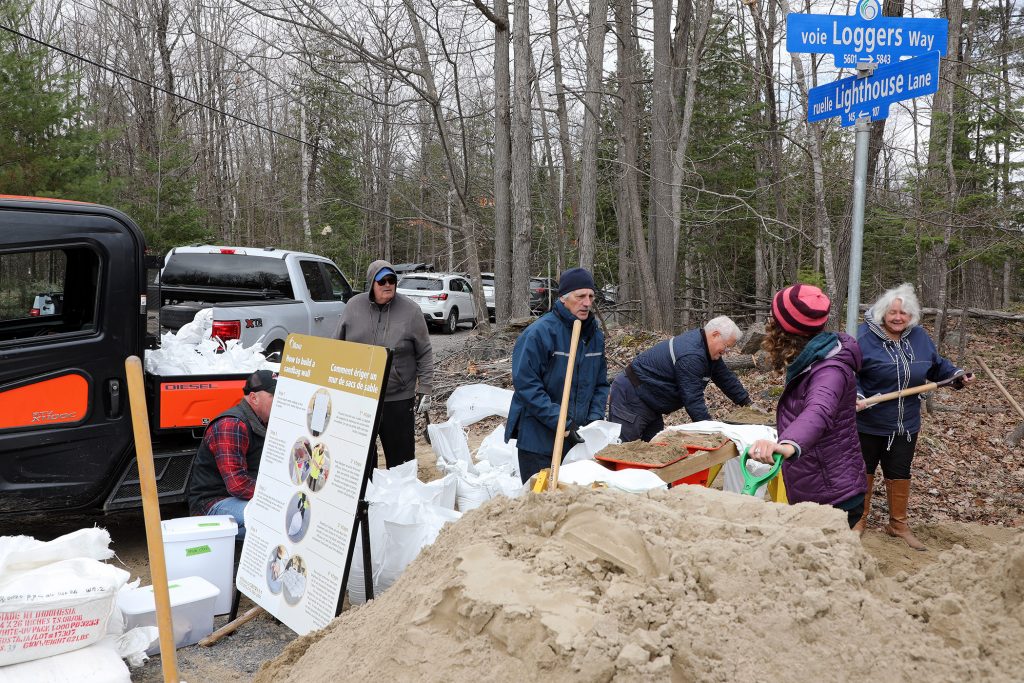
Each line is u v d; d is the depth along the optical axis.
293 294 10.37
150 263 5.08
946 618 2.08
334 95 26.48
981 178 12.29
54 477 4.75
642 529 2.37
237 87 26.52
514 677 2.06
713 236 21.38
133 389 2.53
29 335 4.91
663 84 17.11
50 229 4.64
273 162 34.03
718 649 1.93
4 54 16.86
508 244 16.28
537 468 4.80
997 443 7.88
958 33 12.92
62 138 17.64
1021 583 2.12
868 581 2.22
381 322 6.05
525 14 15.41
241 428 4.72
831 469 3.48
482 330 16.55
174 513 5.85
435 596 2.41
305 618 3.57
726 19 18.58
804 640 1.96
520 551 2.53
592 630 2.04
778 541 2.21
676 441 4.64
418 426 9.30
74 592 3.28
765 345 3.60
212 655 3.75
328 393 3.71
